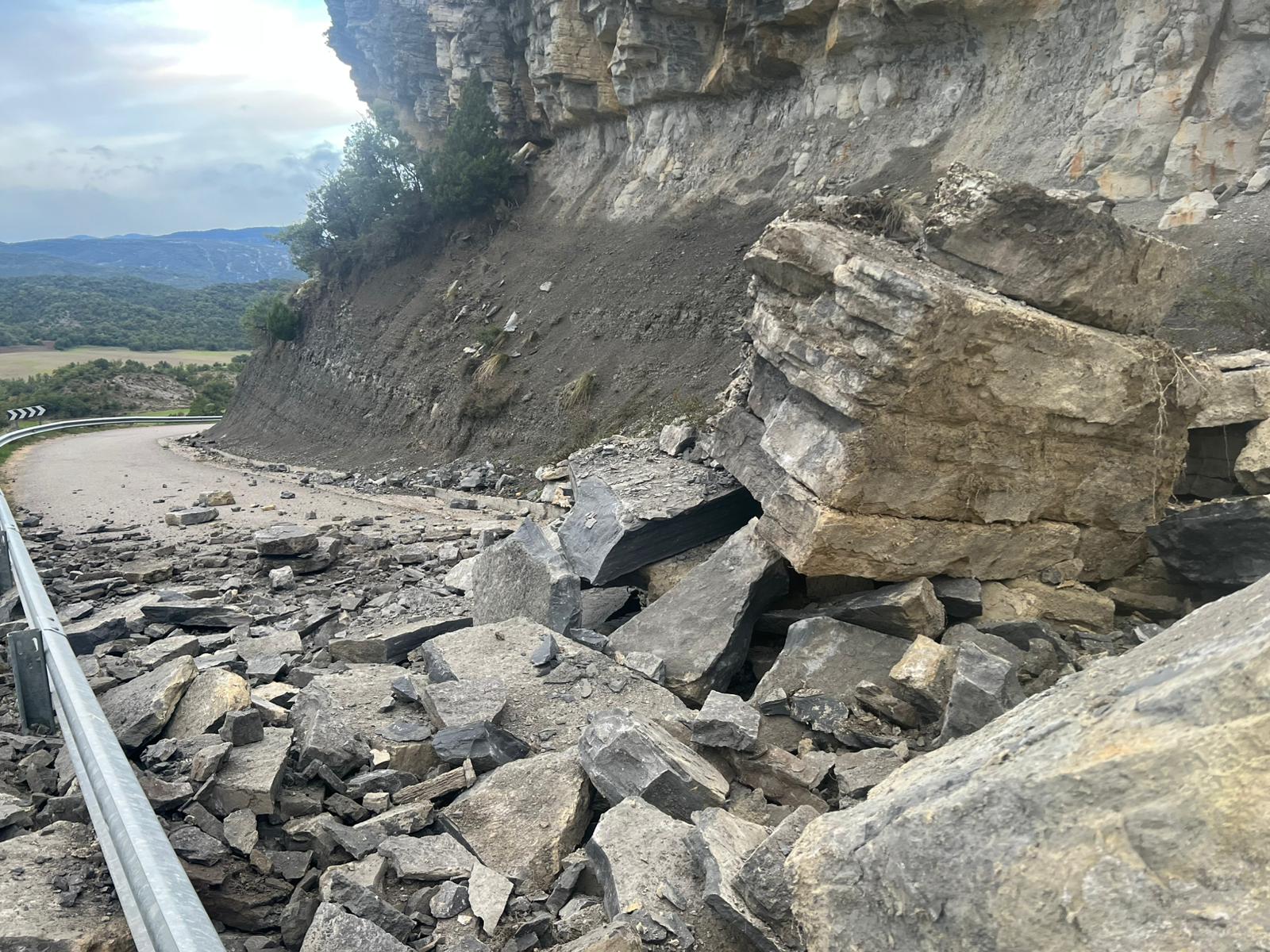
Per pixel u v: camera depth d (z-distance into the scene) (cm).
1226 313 1143
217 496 1747
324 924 362
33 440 3275
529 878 420
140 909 333
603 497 862
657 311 2103
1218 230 1277
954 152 1788
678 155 2598
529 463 1995
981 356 599
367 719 574
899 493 632
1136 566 713
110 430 4175
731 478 851
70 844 429
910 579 658
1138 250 634
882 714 554
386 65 4653
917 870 260
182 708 564
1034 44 1727
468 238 3219
